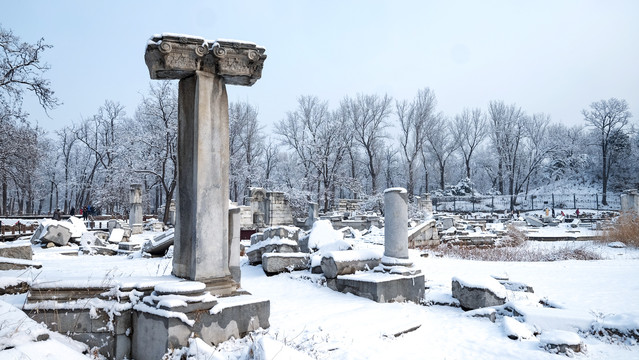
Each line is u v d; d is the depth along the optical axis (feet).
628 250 58.03
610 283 34.32
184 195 19.42
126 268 33.63
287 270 36.91
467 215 155.12
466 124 214.90
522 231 83.51
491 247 66.85
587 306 25.88
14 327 12.60
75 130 191.62
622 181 188.55
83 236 58.34
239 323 17.48
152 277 18.86
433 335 20.49
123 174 127.13
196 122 18.86
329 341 18.13
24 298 16.74
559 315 21.50
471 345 18.84
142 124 145.07
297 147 180.75
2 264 26.21
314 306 24.64
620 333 19.58
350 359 16.46
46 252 50.52
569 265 45.60
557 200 190.70
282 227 39.29
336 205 147.43
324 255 31.81
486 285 25.46
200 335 15.93
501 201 200.03
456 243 67.46
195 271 18.26
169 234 46.96
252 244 42.60
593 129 211.41
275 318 21.40
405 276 28.45
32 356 11.63
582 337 20.11
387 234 30.73
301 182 169.48
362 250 32.65
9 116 81.76
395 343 18.84
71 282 16.26
